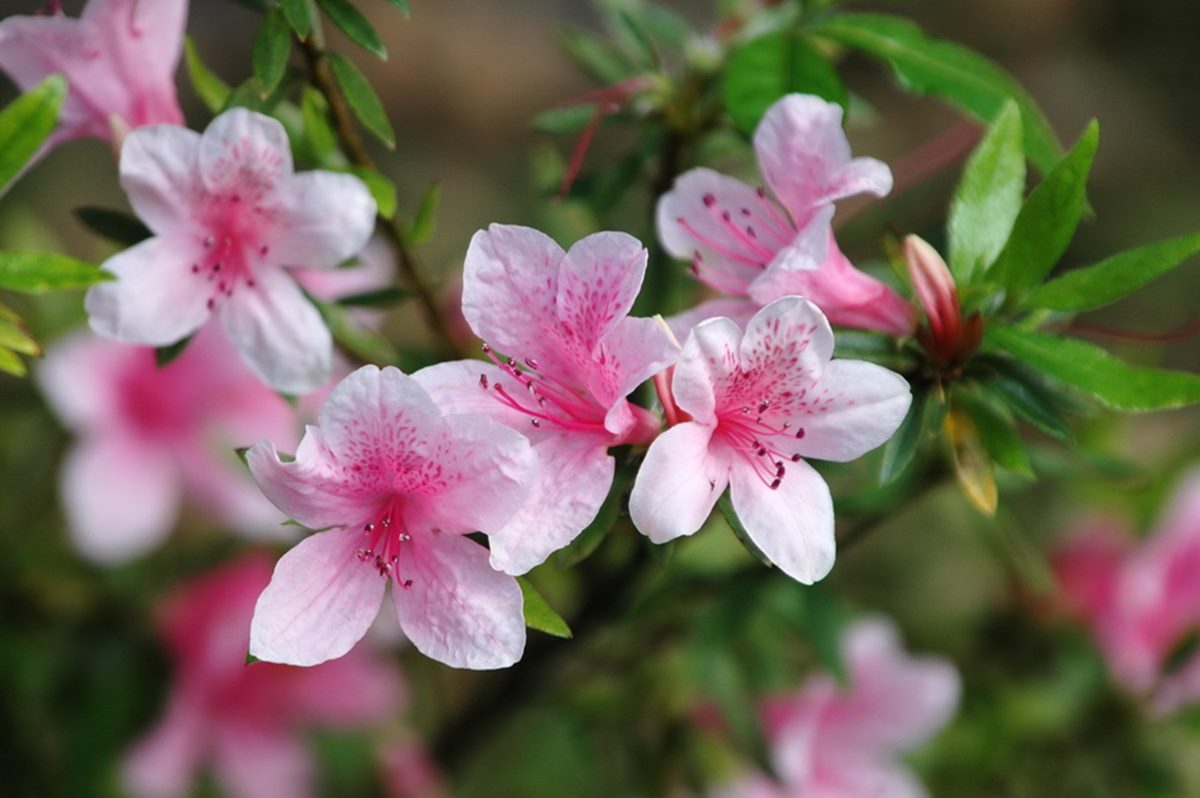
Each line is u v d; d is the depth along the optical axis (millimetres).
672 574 774
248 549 827
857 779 808
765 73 692
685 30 750
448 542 626
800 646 828
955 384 665
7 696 829
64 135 677
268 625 622
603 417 636
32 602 825
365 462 622
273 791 837
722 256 672
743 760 792
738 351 625
